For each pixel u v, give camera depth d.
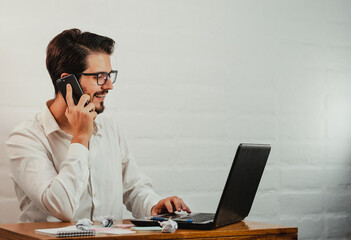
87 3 2.28
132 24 2.35
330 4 2.74
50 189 1.61
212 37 2.50
